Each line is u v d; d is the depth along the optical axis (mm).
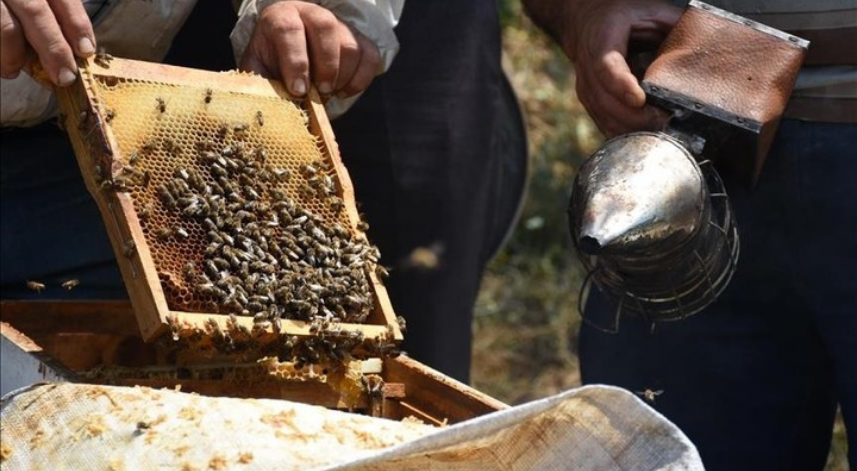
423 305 5332
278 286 3154
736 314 4168
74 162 4438
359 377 3320
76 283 3543
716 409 4270
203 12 4691
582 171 3502
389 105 5094
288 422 2619
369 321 3312
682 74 3693
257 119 3459
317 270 3250
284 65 3615
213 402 2676
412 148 5176
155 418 2627
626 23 3916
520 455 2701
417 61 5109
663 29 3949
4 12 3242
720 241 3629
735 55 3691
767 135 3656
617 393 2600
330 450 2562
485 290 7898
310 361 3160
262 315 3055
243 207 3299
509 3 9062
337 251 3320
